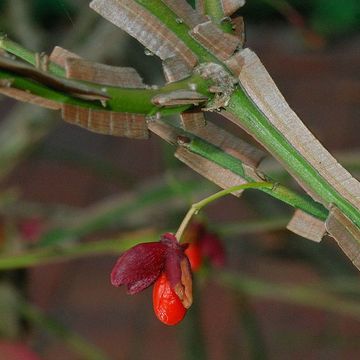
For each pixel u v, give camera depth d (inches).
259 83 8.0
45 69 7.6
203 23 8.0
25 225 15.9
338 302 16.3
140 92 7.6
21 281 17.6
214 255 11.7
